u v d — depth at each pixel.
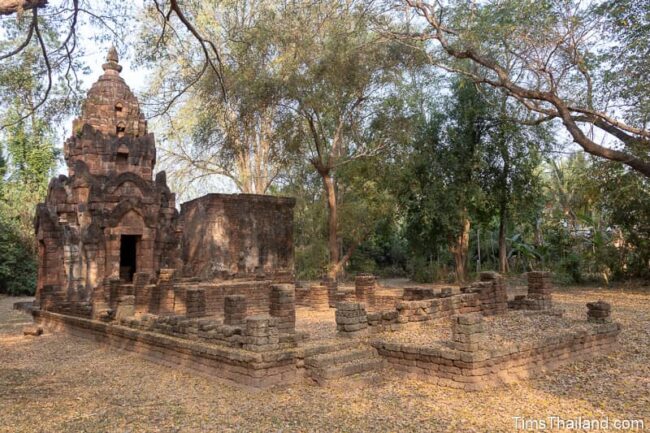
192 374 9.38
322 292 18.03
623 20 15.90
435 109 30.06
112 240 18.58
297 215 34.56
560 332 9.74
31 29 11.58
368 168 28.38
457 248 30.28
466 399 7.46
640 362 9.41
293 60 22.48
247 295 17.81
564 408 7.04
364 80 23.73
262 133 24.97
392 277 40.28
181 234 20.81
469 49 18.09
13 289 29.30
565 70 17.45
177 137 26.58
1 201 31.44
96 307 13.91
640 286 23.00
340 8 22.80
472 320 8.01
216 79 20.59
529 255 30.02
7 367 10.54
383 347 9.16
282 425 6.67
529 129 27.27
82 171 18.88
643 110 16.48
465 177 28.34
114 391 8.53
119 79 21.00
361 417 6.89
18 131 18.08
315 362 8.52
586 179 23.03
